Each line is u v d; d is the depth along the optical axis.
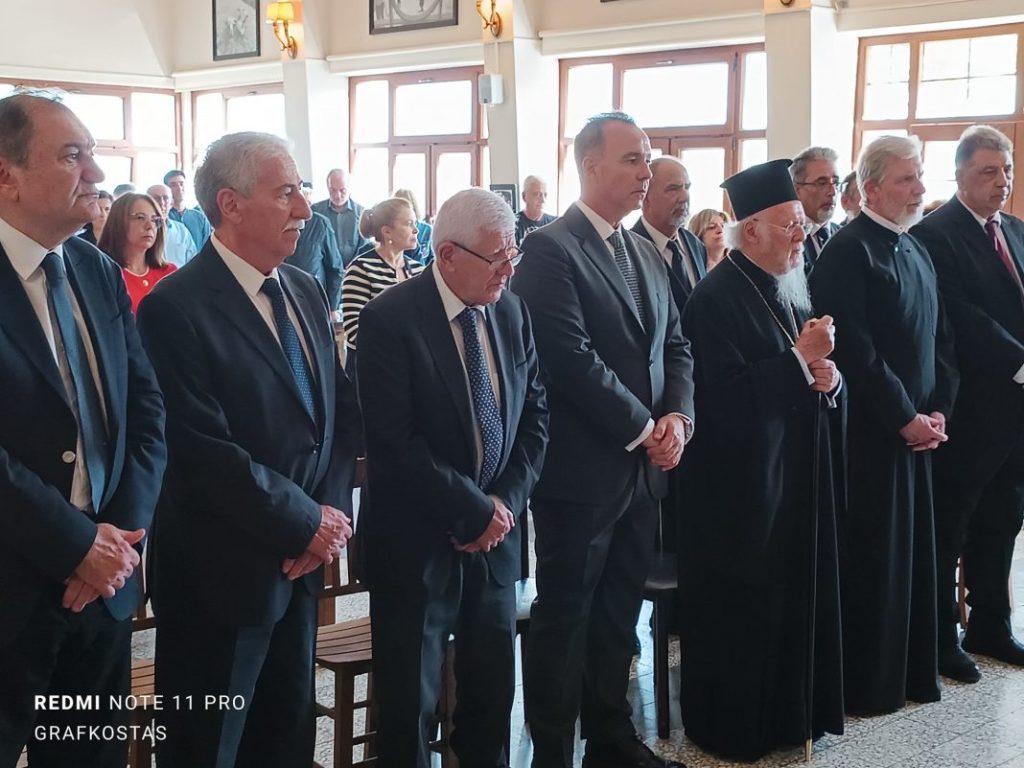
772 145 8.72
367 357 2.44
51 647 1.95
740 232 3.13
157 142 14.67
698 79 9.77
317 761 3.00
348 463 2.44
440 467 2.40
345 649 2.73
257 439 2.22
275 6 12.32
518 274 2.82
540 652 2.80
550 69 10.64
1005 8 7.72
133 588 2.10
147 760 2.47
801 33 8.38
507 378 2.54
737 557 3.04
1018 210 8.05
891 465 3.31
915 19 8.16
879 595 3.31
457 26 11.36
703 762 3.05
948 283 3.65
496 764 2.58
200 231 8.68
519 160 10.53
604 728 2.94
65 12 13.66
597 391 2.70
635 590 2.93
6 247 1.93
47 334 1.96
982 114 8.19
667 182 3.82
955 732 3.22
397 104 12.38
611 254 2.84
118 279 2.14
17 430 1.90
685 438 2.82
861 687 3.35
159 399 2.15
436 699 2.50
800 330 3.20
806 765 3.01
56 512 1.87
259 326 2.25
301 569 2.25
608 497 2.76
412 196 7.41
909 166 3.32
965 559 3.87
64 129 1.91
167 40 14.58
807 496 3.02
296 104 12.68
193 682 2.23
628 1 9.87
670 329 2.98
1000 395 3.62
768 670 3.04
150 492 2.06
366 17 12.20
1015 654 3.75
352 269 4.99
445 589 2.47
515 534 2.60
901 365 3.35
